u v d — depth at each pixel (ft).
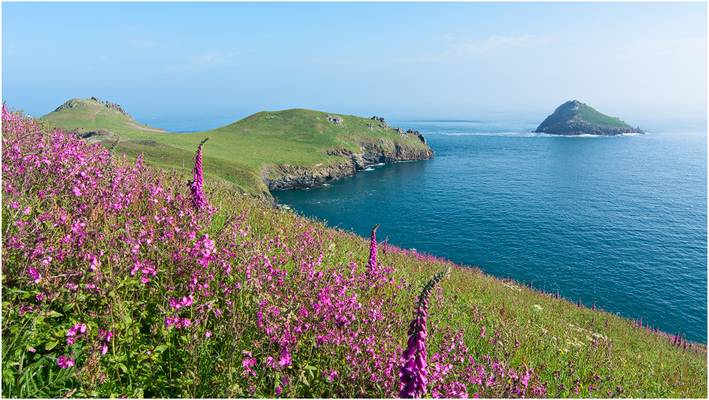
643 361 45.16
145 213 24.47
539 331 39.73
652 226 224.74
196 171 27.94
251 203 47.16
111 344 15.34
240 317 17.69
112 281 15.88
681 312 133.49
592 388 27.37
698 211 256.32
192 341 15.97
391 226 217.36
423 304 15.33
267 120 552.82
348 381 18.26
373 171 427.33
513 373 22.88
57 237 17.76
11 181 20.92
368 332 21.26
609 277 157.99
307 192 319.68
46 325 15.34
